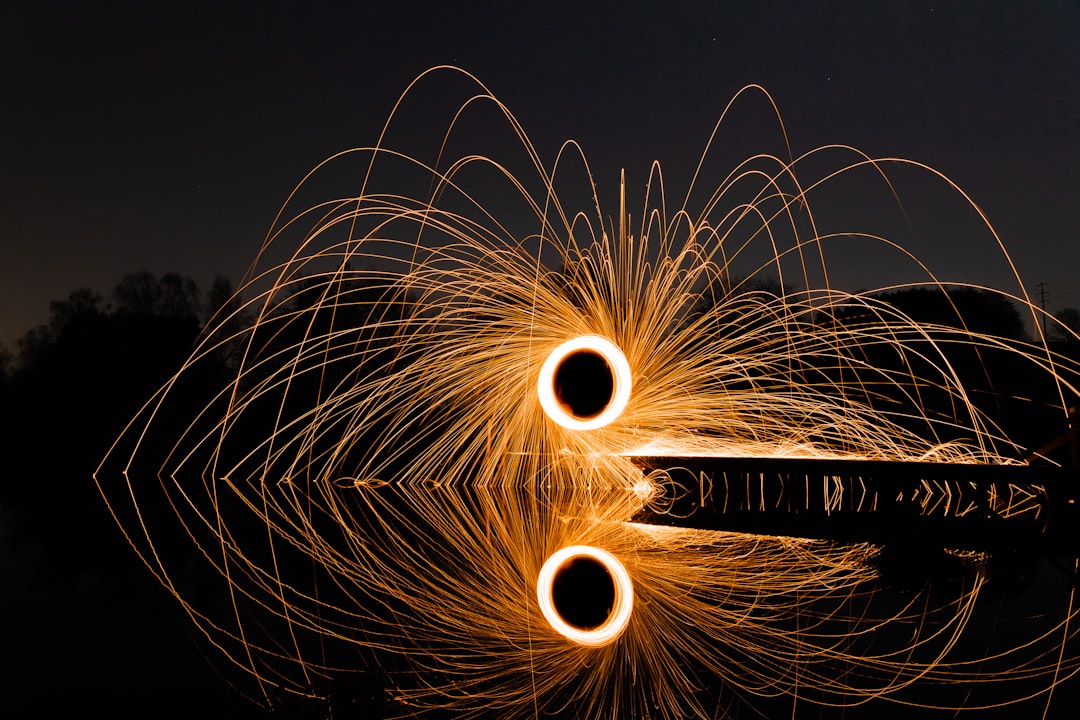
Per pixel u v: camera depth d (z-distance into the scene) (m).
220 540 2.61
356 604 1.66
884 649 1.29
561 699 1.05
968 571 1.98
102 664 1.18
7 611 1.54
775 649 1.30
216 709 0.99
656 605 1.63
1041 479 3.19
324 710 1.00
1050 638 1.33
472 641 1.36
